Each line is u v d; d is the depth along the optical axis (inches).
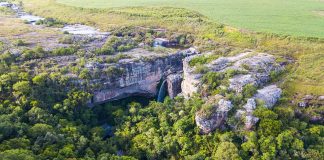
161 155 4596.5
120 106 5541.3
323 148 4276.6
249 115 4485.7
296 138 4323.3
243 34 6648.6
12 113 4495.6
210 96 4943.4
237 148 4318.4
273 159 4170.8
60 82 5113.2
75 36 6752.0
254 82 4977.9
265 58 5659.5
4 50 5767.7
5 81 4904.0
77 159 4099.4
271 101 4712.1
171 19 7780.5
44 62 5516.7
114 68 5423.2
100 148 4554.6
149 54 6033.5
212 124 4571.9
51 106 4933.6
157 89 5954.7
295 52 5910.4
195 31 7204.7
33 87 4955.7
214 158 4298.7
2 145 3929.6
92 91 5285.4
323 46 5915.4
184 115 4901.6
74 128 4591.5
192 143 4557.1
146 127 4886.8
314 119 4635.8
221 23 7185.0
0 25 7628.0
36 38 6633.9
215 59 5649.6
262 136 4338.1
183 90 5605.3
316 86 4997.5
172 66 6063.0
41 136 4264.3
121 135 4879.4
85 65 5452.8
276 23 7012.8
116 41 6491.1
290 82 5152.6
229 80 5029.5
